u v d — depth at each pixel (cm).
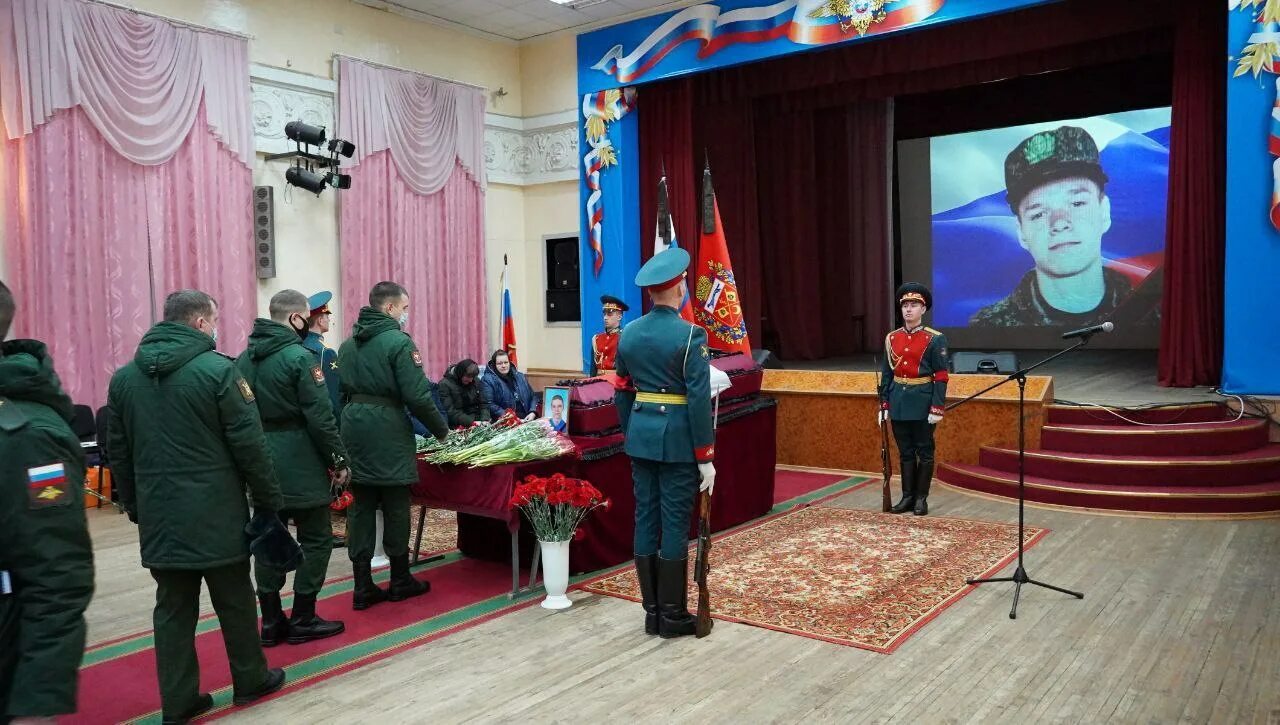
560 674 374
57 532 247
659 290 416
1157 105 1178
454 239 1052
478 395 689
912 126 1352
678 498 411
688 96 1070
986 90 1283
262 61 868
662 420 405
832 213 1353
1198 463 641
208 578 335
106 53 741
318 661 394
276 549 336
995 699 341
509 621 441
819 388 838
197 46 805
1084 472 670
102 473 742
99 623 462
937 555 535
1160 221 1221
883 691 350
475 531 565
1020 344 1334
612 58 1055
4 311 253
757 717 330
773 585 486
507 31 1091
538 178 1146
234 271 839
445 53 1055
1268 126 717
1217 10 845
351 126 938
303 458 412
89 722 345
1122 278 1257
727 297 883
